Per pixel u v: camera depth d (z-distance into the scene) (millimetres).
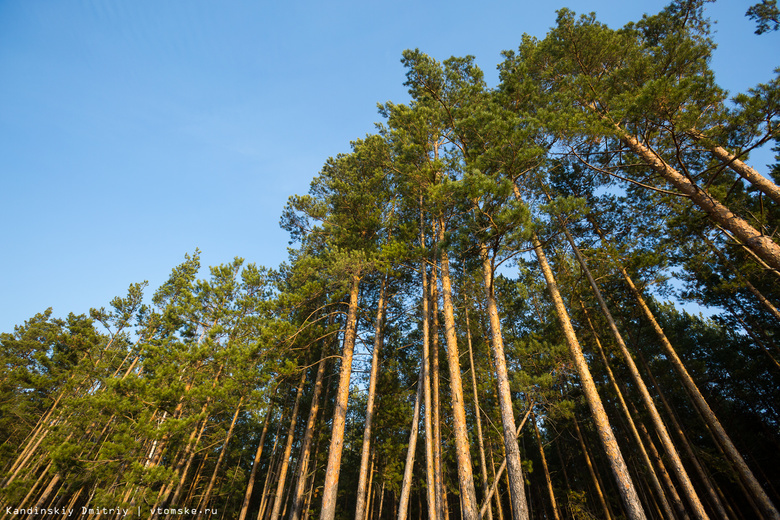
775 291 15000
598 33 13531
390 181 19219
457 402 11727
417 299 20562
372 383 15648
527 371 16109
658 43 14688
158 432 12000
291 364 14578
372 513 24969
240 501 29672
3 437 26734
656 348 21234
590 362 19891
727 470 13969
